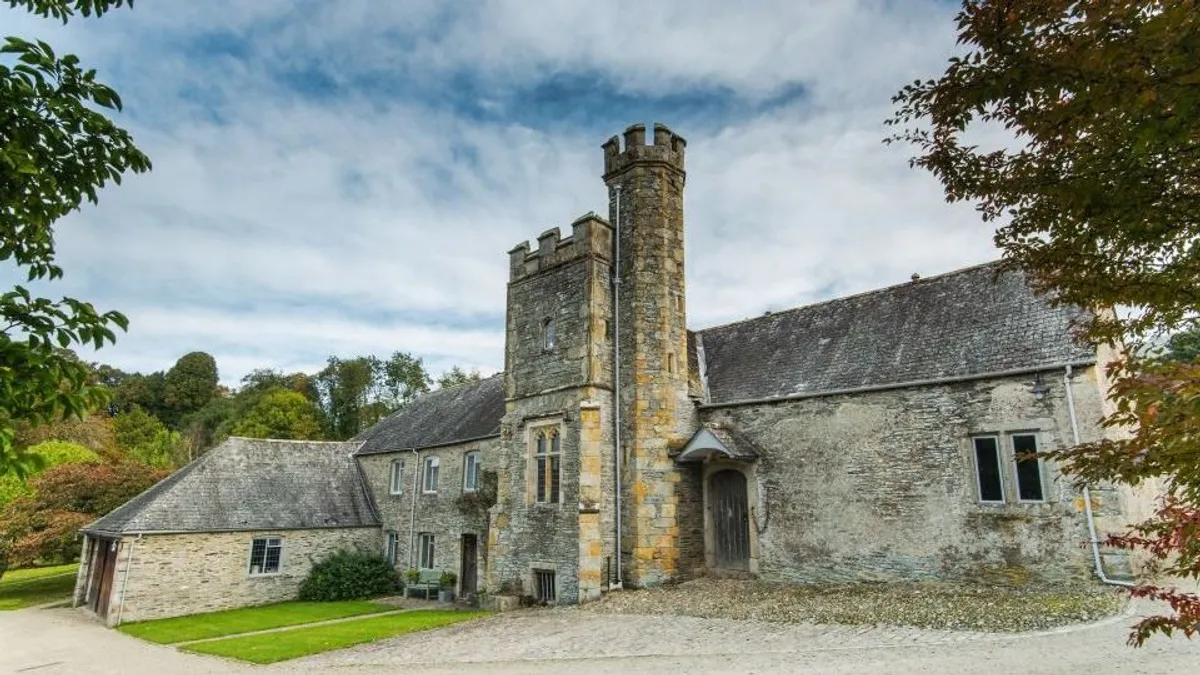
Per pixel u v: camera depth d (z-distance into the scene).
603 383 17.12
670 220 18.20
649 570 15.99
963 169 4.57
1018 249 4.73
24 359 3.74
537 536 17.38
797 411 16.12
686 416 17.45
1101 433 12.06
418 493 25.78
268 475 26.59
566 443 17.14
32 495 27.75
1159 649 8.38
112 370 69.81
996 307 15.03
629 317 17.42
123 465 29.75
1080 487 3.86
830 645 9.77
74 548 27.11
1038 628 9.67
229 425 55.28
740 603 13.37
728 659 9.55
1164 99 3.02
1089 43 3.19
